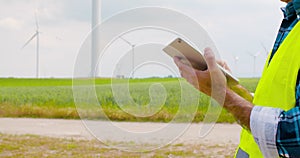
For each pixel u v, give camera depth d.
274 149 1.00
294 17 1.19
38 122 9.78
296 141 0.94
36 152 6.26
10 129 8.54
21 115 10.88
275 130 0.98
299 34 1.06
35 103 10.87
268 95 1.09
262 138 1.01
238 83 1.14
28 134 7.91
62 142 7.02
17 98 10.96
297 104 0.99
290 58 1.05
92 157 5.84
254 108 1.06
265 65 1.22
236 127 8.05
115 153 6.12
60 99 10.69
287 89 1.03
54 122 9.76
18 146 6.74
